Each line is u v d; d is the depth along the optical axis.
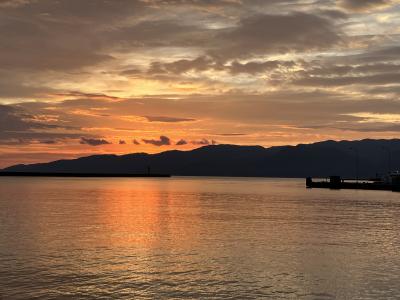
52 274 32.47
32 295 27.78
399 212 80.31
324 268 34.47
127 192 161.50
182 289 29.17
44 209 84.81
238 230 55.22
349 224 61.81
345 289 29.12
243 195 143.00
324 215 74.69
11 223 61.31
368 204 100.25
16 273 32.62
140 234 51.44
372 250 41.62
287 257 38.38
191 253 40.12
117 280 31.09
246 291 28.75
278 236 50.12
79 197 126.31
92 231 53.78
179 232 53.25
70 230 54.53
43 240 46.72
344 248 42.69
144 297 27.64
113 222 63.53
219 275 32.44
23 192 152.00
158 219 68.06
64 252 40.34
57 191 161.88
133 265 35.38
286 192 162.88
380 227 58.56
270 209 87.38
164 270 33.84
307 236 50.19
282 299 27.22
